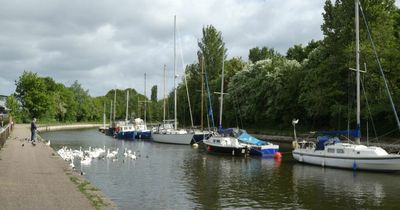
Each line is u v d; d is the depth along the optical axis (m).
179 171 32.91
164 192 24.08
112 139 76.81
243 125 91.06
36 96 129.38
